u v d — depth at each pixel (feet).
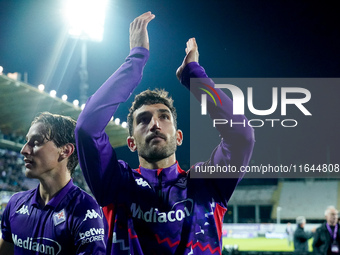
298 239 37.32
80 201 8.21
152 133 6.38
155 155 6.43
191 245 6.00
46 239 8.02
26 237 8.19
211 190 6.53
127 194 6.38
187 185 6.46
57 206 8.15
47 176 8.26
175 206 6.22
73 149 8.41
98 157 6.14
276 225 83.87
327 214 27.68
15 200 8.69
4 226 8.68
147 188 6.38
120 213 6.30
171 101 6.79
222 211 6.61
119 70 6.40
